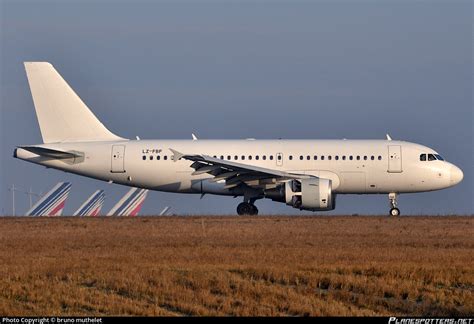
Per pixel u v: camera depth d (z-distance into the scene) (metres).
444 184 167.12
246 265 88.50
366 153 166.75
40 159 173.88
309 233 123.50
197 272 83.44
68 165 173.25
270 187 166.25
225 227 133.00
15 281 80.50
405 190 168.88
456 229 130.00
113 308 71.75
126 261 92.50
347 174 166.75
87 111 175.00
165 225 137.38
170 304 73.44
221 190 170.50
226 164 161.12
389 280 81.12
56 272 84.44
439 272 84.25
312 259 93.62
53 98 174.75
